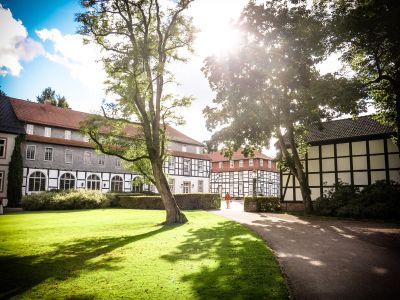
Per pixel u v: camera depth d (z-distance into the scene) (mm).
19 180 31547
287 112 18781
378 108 18594
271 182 60406
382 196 17656
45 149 34875
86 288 6172
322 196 21906
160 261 7996
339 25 13234
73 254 9477
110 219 19625
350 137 21969
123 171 41344
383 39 12984
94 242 11477
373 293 5539
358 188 20359
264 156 59969
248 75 18219
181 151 49469
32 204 28297
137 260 8227
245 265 7262
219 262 7625
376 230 12938
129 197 31922
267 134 20406
